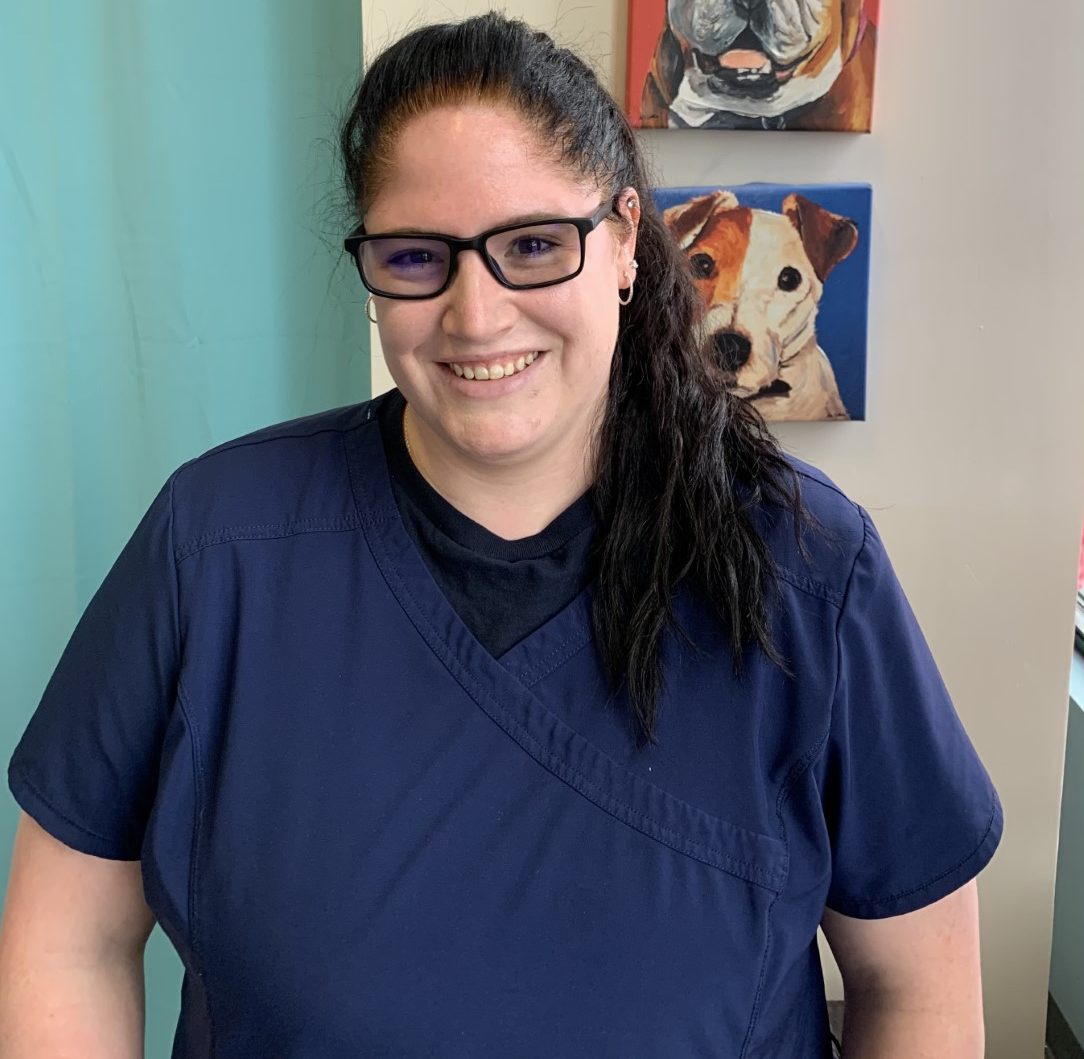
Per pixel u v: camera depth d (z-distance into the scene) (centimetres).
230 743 76
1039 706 131
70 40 131
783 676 78
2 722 144
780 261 118
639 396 81
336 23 132
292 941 72
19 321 135
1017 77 116
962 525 127
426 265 70
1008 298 121
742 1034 76
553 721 76
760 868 76
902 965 86
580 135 70
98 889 84
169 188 135
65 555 142
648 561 79
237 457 84
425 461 80
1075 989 141
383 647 77
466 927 72
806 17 112
